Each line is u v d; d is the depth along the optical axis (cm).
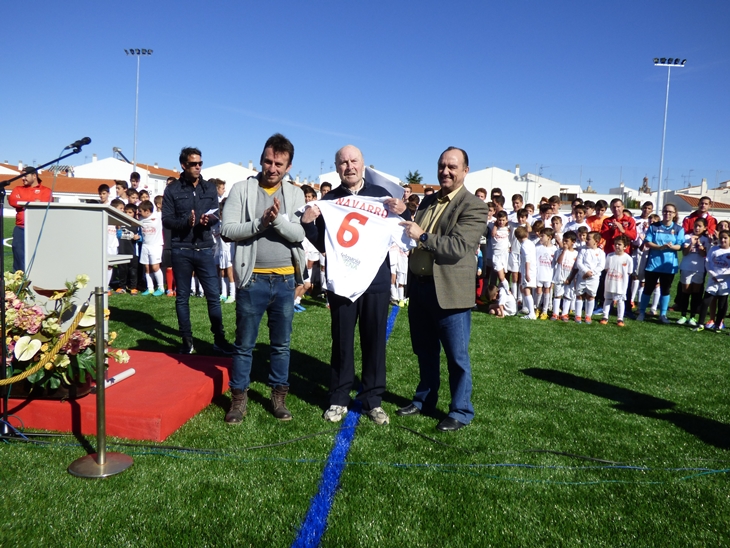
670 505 263
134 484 262
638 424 377
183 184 501
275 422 354
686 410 411
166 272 905
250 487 265
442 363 526
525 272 811
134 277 911
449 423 352
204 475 275
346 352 366
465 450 320
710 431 368
